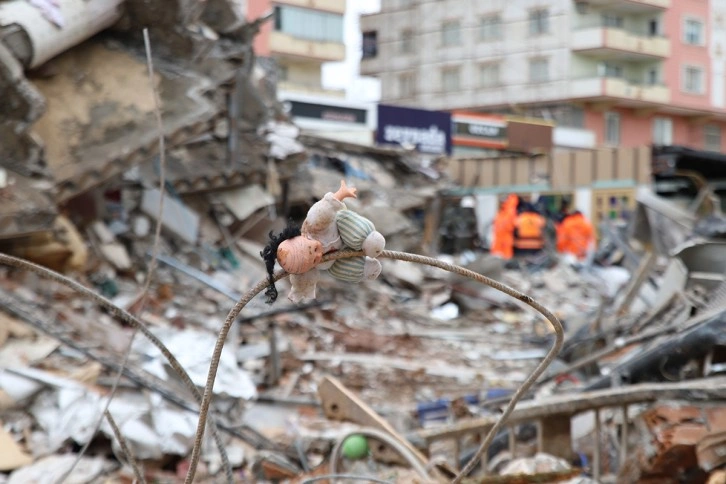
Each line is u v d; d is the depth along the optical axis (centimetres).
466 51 5972
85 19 1631
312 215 316
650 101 5800
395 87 6288
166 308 1483
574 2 5647
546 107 5769
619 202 3706
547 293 2314
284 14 4925
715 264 1178
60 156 1599
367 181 2858
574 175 3794
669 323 1077
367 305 1923
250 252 2009
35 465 799
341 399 888
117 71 1714
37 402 899
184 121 1683
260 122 2112
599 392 745
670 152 3694
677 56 5919
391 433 845
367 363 1411
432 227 3000
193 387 389
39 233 1430
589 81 5628
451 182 3275
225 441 904
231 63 1894
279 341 1411
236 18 2048
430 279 2302
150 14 1720
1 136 1445
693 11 5950
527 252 2841
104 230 1672
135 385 970
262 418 1033
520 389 371
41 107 1449
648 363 845
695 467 688
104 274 1533
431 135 3972
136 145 1638
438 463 753
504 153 4347
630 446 771
